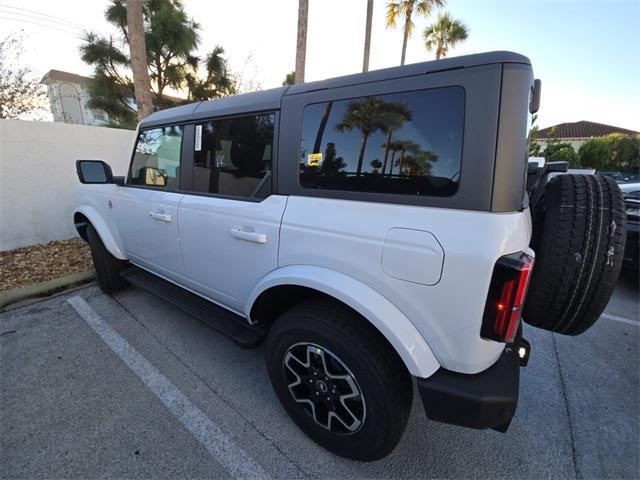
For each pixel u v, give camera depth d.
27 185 4.81
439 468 1.69
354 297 1.41
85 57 8.38
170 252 2.53
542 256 1.41
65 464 1.65
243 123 1.93
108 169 2.99
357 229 1.42
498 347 1.34
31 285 3.52
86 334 2.79
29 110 7.46
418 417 2.02
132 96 9.18
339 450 1.67
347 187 1.50
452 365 1.30
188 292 2.63
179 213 2.34
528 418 2.03
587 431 1.94
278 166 1.75
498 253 1.14
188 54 9.68
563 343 2.88
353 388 1.53
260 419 1.95
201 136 2.20
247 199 1.92
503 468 1.69
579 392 2.26
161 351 2.58
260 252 1.83
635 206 4.00
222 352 2.58
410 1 14.37
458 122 1.21
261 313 1.98
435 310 1.27
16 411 1.97
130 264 3.47
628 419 2.03
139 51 5.73
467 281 1.18
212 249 2.14
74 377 2.27
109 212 3.13
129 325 2.94
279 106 1.74
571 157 24.73
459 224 1.20
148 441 1.79
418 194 1.30
